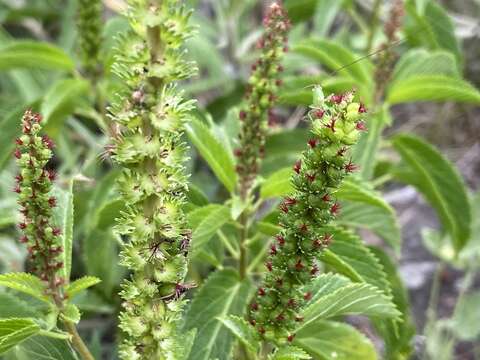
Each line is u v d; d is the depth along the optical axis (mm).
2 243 445
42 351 249
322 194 188
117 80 405
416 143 383
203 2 732
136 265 173
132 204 169
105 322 444
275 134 395
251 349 217
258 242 347
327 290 247
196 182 499
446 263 588
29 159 201
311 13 496
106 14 590
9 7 608
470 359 520
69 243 232
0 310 244
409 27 478
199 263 453
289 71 517
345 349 291
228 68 576
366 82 378
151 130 159
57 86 379
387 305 233
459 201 387
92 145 492
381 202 277
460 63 466
